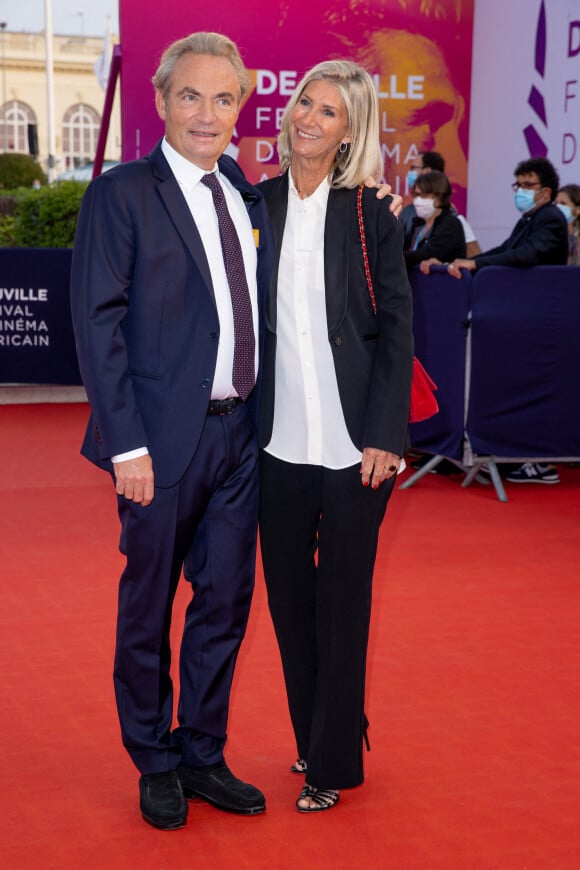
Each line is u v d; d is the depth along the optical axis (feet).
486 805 8.16
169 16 26.30
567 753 9.07
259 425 7.91
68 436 24.07
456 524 16.97
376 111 7.62
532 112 27.02
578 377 18.88
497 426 18.72
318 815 8.02
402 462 7.80
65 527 16.63
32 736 9.29
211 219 7.57
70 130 167.22
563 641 11.83
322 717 8.00
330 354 7.72
